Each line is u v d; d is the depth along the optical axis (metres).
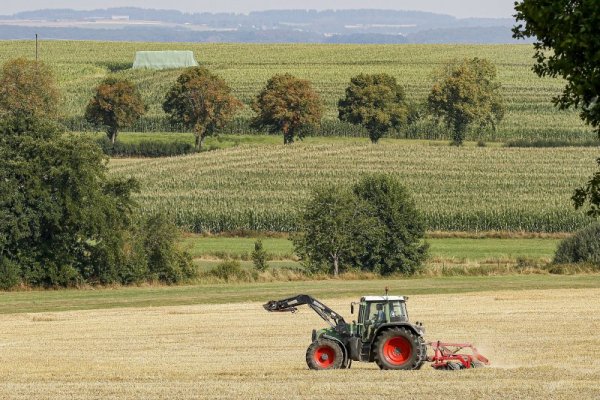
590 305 117.38
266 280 161.25
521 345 88.19
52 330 104.19
